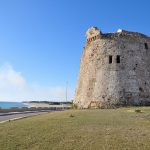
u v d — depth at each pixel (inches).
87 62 2204.7
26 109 2541.8
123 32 2117.4
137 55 2089.1
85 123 1007.6
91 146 682.8
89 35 2250.2
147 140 733.9
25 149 671.8
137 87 2006.6
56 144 706.2
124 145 687.7
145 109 1542.8
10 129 922.1
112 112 1434.5
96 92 2022.6
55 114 1450.5
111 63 2044.8
